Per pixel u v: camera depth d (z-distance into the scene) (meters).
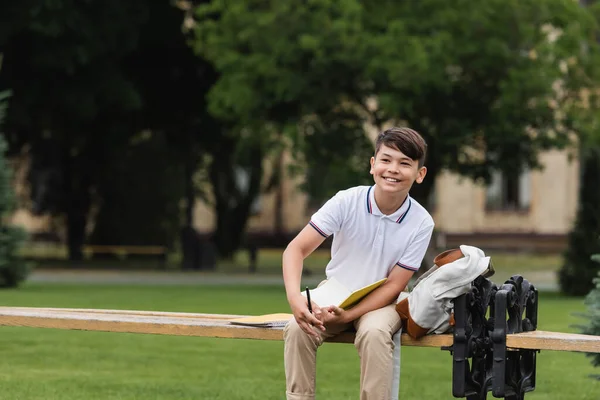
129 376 20.70
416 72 47.06
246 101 52.53
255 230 110.00
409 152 12.45
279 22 50.72
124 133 74.19
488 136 50.31
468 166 54.19
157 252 77.75
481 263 11.88
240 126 57.94
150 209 80.62
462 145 53.25
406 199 12.73
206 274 65.38
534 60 49.06
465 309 11.95
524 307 12.77
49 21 60.62
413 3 49.81
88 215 81.62
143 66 73.00
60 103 65.81
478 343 12.12
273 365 22.81
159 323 13.11
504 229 105.50
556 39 49.62
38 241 100.88
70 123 70.56
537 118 49.88
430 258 53.19
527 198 105.38
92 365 22.25
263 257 94.62
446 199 106.38
